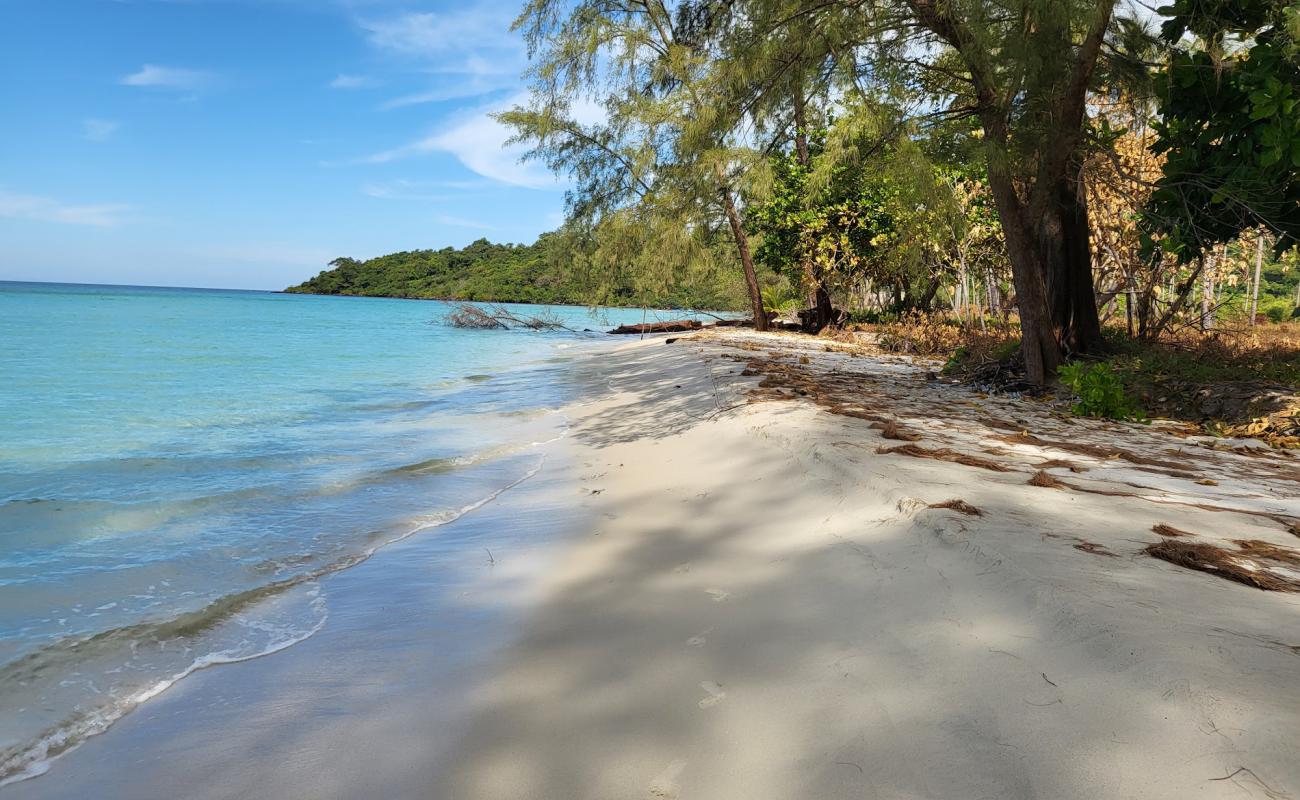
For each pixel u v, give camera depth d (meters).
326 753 2.15
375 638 2.97
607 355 19.98
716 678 2.37
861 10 8.58
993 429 6.66
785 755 1.89
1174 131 9.05
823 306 23.69
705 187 13.53
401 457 6.81
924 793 1.64
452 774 2.00
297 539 4.36
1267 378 8.57
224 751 2.19
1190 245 9.23
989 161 8.33
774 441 5.85
